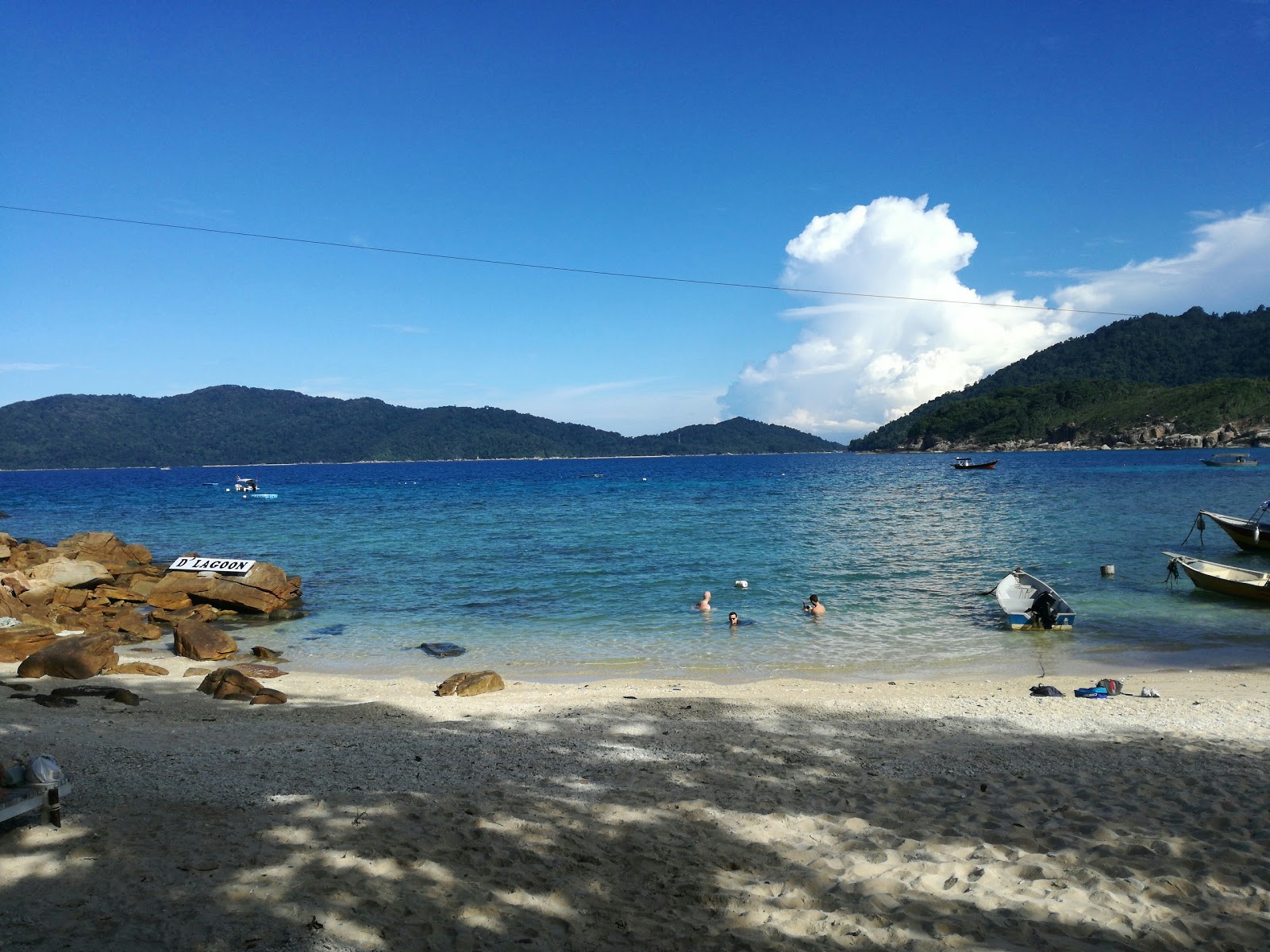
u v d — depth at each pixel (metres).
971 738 10.36
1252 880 5.97
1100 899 5.67
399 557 33.09
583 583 26.33
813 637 18.88
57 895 5.02
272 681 14.54
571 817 7.16
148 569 29.62
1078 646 17.77
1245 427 187.50
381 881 5.55
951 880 5.98
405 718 11.35
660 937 5.02
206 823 6.45
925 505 57.41
